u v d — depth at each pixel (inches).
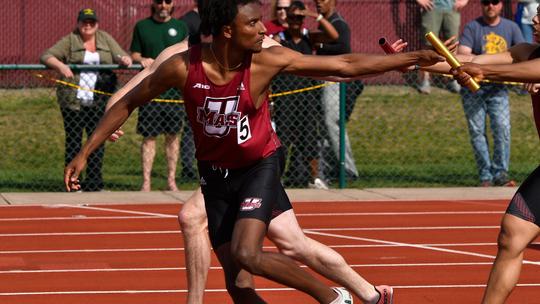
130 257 904.9
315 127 1259.8
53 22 1920.5
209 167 578.6
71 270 853.2
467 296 764.6
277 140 585.0
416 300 751.7
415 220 1090.1
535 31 626.2
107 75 1223.5
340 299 577.9
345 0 1828.2
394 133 1593.3
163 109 1235.2
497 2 1258.6
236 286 581.3
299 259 590.6
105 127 579.2
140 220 1085.8
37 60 1924.2
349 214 1123.3
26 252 926.4
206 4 541.6
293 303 740.0
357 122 1628.9
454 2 1663.4
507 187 1294.3
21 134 1565.0
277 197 576.7
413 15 1748.3
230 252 565.0
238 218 561.0
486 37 1266.0
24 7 1914.4
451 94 1729.8
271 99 1243.8
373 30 1833.2
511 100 1681.8
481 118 1284.4
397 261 889.5
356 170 1332.4
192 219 617.9
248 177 572.4
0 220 1085.8
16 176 1369.3
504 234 595.5
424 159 1481.3
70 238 991.6
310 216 1109.7
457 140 1567.4
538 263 871.1
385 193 1259.2
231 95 550.0
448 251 933.8
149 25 1231.5
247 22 536.1
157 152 1481.3
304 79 1235.9
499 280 594.9
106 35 1242.6
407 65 554.9
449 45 574.9
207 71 549.0
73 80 1212.5
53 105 1674.5
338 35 1190.9
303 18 1180.5
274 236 581.9
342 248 946.7
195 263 622.8
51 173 1391.5
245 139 561.0
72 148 1227.9
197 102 556.7
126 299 755.4
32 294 770.8
